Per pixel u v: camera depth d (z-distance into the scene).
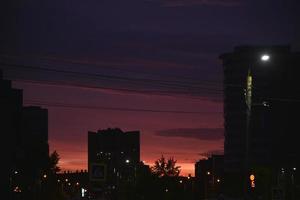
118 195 90.50
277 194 42.03
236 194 130.75
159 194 95.25
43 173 129.25
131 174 115.44
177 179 101.94
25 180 113.75
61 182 158.12
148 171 97.31
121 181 101.19
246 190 41.06
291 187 73.94
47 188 130.88
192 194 121.25
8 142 99.44
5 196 96.94
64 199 153.12
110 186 97.06
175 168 104.00
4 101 100.19
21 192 111.62
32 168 117.62
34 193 116.06
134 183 98.75
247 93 38.41
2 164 97.56
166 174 102.88
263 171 58.03
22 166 114.06
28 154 121.38
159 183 95.75
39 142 131.88
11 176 100.12
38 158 125.25
